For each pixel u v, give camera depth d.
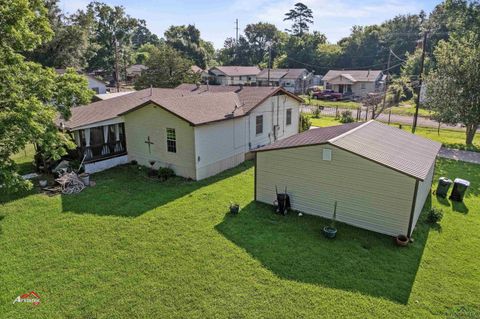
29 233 9.73
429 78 22.47
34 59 40.34
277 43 90.62
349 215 10.21
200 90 24.36
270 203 11.93
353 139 10.92
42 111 11.51
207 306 6.70
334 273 7.77
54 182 14.23
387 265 8.10
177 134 15.00
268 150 11.40
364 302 6.80
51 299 6.94
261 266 8.05
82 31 43.12
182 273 7.78
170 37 89.69
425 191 11.60
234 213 11.04
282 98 20.77
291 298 6.92
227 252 8.68
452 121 21.16
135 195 12.93
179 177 15.39
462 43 21.97
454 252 8.73
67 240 9.33
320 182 10.55
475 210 11.52
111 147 17.16
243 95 19.97
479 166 17.08
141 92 22.97
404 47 67.88
